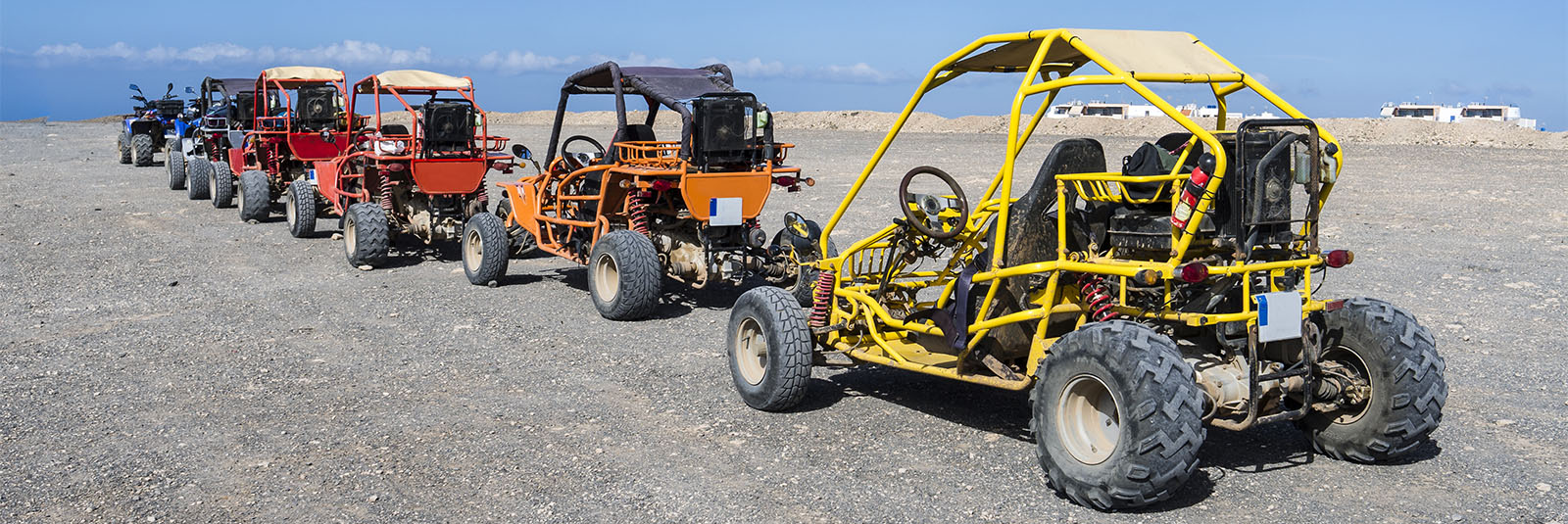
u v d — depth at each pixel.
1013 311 5.75
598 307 9.66
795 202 17.95
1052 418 5.19
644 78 10.12
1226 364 5.34
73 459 5.95
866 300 6.56
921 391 7.16
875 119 43.44
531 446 6.14
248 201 16.09
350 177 13.59
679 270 9.93
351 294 10.74
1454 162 23.91
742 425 6.49
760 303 6.65
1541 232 14.01
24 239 14.44
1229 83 5.62
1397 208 16.53
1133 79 5.09
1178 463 4.77
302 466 5.83
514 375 7.69
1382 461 5.64
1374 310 5.40
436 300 10.45
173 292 10.81
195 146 21.97
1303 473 5.54
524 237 12.60
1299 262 5.09
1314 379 5.36
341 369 7.85
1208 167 4.80
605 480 5.60
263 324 9.34
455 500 5.34
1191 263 4.78
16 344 8.63
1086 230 5.58
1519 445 5.98
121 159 27.25
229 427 6.50
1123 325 4.97
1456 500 5.20
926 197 6.53
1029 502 5.23
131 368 7.87
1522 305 9.69
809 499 5.32
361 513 5.18
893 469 5.71
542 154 29.06
